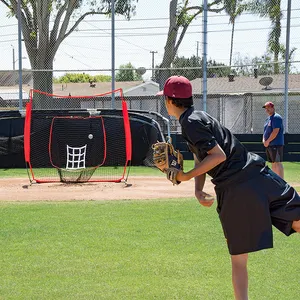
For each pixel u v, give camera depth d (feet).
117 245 28.63
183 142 82.43
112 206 41.83
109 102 121.49
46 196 48.37
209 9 89.25
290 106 110.83
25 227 33.42
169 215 37.50
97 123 76.74
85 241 29.58
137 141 77.51
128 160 60.75
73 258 26.09
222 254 26.76
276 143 53.21
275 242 29.12
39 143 75.56
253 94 107.65
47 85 84.64
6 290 21.39
